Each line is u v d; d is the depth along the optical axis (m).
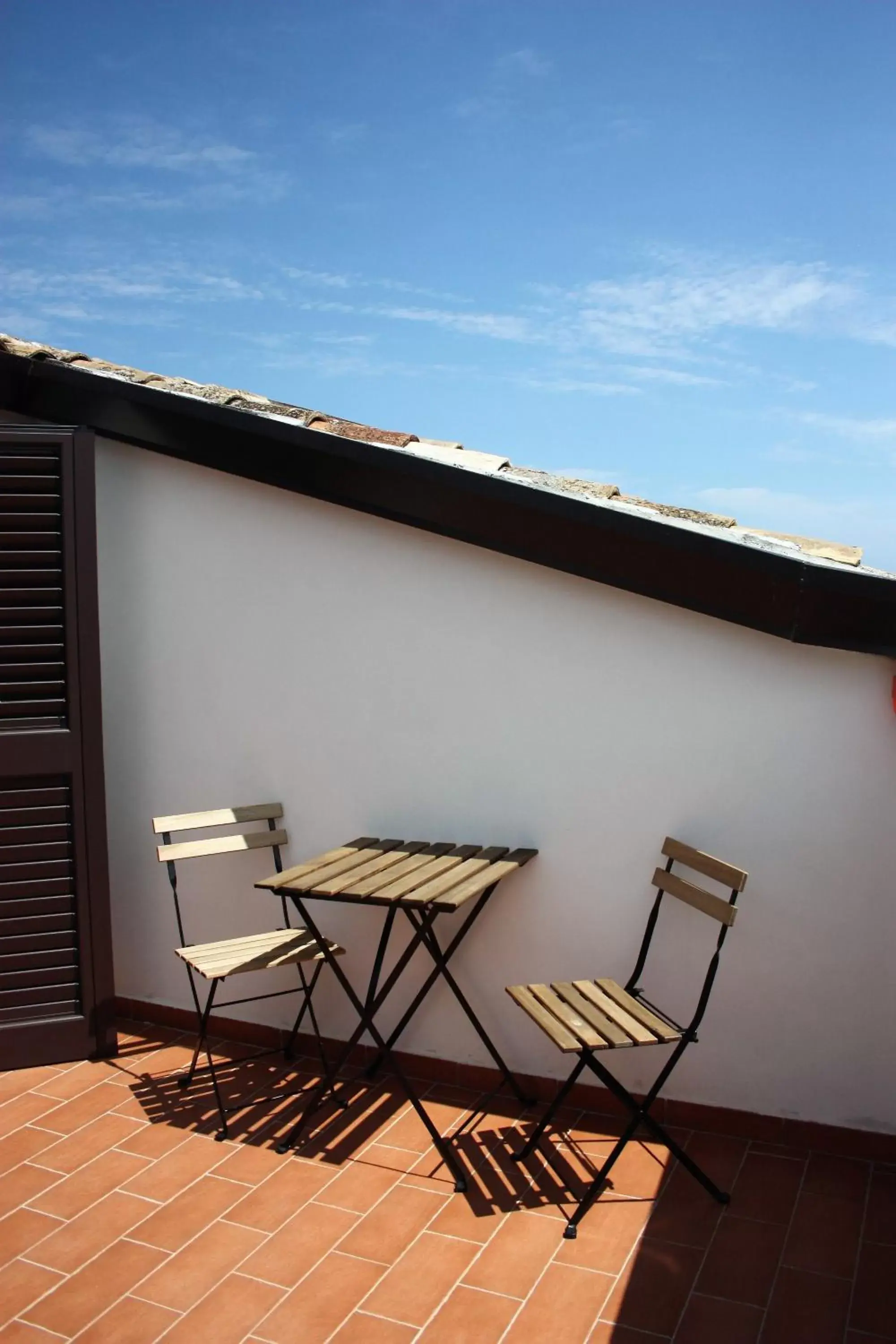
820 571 3.37
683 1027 3.96
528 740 4.14
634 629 3.92
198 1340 2.90
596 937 4.09
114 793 4.96
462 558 4.19
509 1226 3.39
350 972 4.53
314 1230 3.39
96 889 4.61
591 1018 3.48
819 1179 3.63
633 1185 3.62
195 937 4.88
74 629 4.53
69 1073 4.54
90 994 4.63
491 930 4.25
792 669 3.71
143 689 4.87
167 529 4.75
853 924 3.71
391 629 4.36
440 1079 4.38
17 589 4.49
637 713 3.95
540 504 3.83
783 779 3.75
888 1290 3.06
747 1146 3.85
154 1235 3.38
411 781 4.38
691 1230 3.36
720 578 3.60
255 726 4.68
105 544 4.87
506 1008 4.25
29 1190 3.65
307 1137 3.97
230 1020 4.80
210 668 4.73
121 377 4.75
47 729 4.54
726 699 3.81
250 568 4.61
